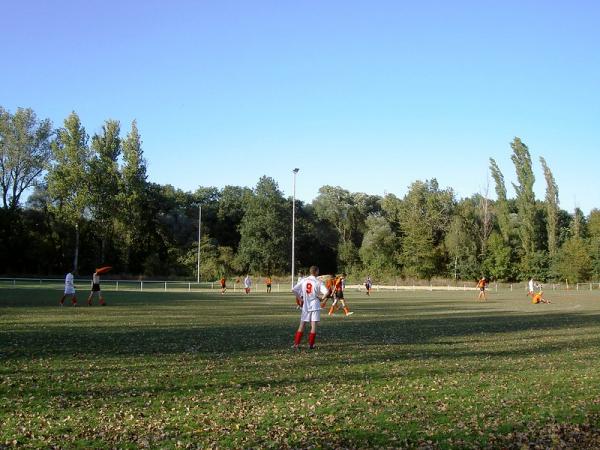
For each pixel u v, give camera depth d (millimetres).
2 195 82812
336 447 6395
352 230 111875
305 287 14773
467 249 89188
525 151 86812
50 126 84125
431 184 103250
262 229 100375
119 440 6641
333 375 10742
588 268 81562
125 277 87062
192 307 32219
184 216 104000
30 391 9086
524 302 42594
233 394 9023
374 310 32375
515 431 7055
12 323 20828
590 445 6582
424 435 6836
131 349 14188
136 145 85562
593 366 12117
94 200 81625
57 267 87312
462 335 18594
